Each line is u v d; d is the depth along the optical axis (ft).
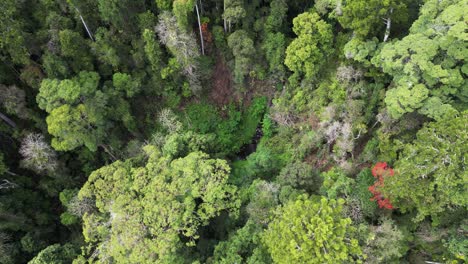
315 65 113.70
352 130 105.70
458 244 76.69
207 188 98.99
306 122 122.83
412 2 101.50
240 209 109.19
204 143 118.52
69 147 111.04
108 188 101.60
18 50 111.24
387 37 100.37
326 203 75.25
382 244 78.54
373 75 104.12
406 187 76.28
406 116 91.30
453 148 71.05
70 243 112.88
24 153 114.93
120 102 124.77
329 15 109.70
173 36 115.55
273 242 78.79
